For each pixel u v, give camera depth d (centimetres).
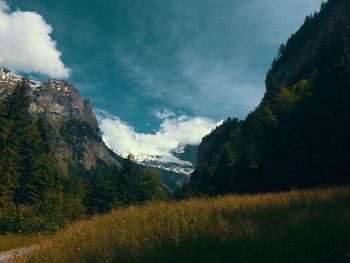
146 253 736
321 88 4753
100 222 1241
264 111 6481
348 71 4488
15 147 5288
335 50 5972
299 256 606
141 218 1152
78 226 1259
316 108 4538
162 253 721
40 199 5275
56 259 809
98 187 7531
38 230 2458
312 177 4488
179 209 1175
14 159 5284
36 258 866
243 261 623
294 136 4919
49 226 2541
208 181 9738
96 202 7400
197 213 1080
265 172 5681
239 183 6850
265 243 691
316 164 4369
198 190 10350
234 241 733
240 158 7556
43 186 5538
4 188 5084
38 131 6856
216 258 645
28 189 5491
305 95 5378
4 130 5244
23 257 906
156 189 8969
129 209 1416
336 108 4206
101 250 798
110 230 1023
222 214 1052
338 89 4353
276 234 745
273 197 1429
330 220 793
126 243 833
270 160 5612
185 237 802
